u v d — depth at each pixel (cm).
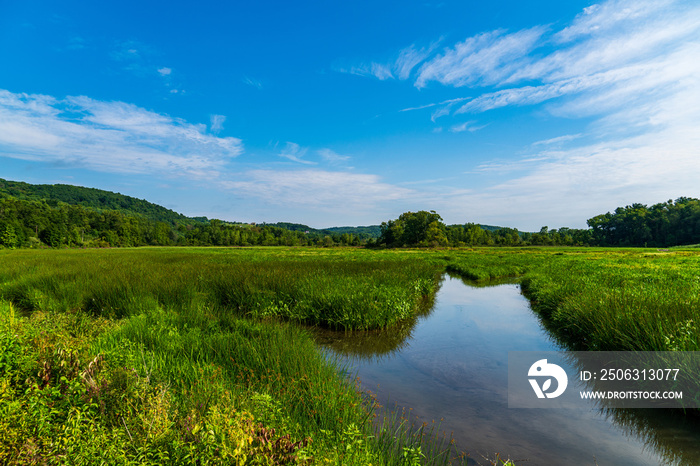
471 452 389
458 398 537
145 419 291
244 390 439
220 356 565
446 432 433
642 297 826
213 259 3180
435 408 502
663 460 380
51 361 378
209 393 401
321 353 692
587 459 381
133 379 362
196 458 253
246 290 1144
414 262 2672
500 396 546
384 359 733
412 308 1237
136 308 934
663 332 588
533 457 381
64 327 635
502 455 383
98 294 1062
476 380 612
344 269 1819
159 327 684
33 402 284
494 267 2786
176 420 315
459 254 5547
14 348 382
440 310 1271
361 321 964
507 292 1764
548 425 455
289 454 267
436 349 802
